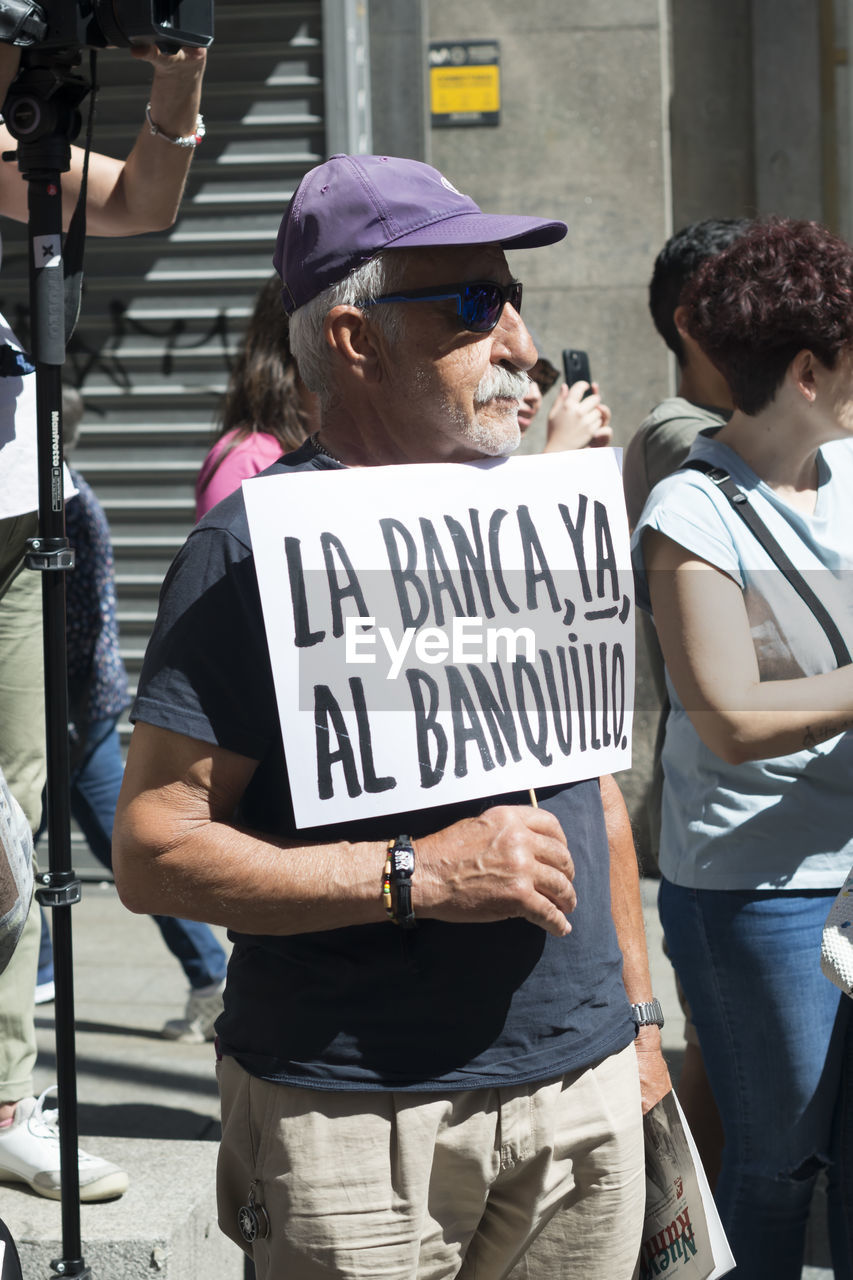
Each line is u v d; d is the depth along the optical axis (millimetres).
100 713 4082
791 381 2105
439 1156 1535
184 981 4508
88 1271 2037
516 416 1638
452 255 1556
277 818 1554
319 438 1665
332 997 1520
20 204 2482
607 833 1859
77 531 3988
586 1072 1617
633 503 2637
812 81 5527
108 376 5285
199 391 5246
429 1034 1512
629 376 5297
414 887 1458
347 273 1557
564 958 1594
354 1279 1493
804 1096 2137
